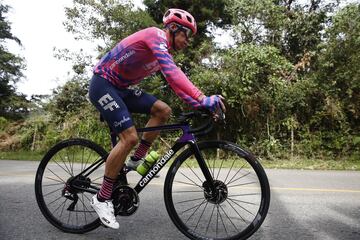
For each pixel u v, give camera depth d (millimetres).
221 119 2777
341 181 6340
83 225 3145
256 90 10992
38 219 3543
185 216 3697
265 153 11070
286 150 11000
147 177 3020
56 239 2982
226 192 2967
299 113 11117
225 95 10719
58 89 13914
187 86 2736
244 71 10680
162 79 11844
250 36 12227
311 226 3434
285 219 3676
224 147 2951
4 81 23203
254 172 2988
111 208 2932
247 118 11250
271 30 12289
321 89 10750
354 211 4047
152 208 4051
